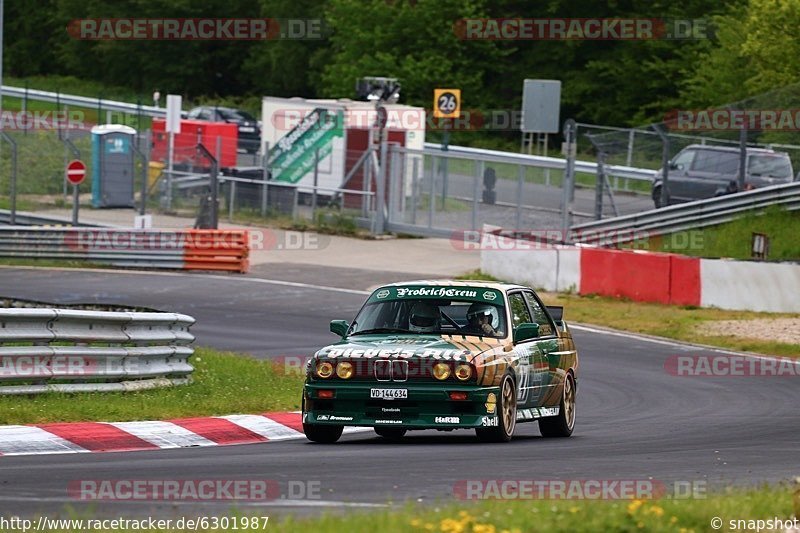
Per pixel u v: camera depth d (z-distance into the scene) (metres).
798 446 47.75
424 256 126.00
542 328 51.03
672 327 92.75
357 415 44.34
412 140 146.25
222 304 99.56
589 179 152.00
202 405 51.59
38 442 41.62
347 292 107.12
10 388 47.69
